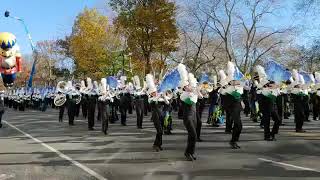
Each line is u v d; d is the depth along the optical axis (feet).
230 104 39.93
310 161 32.63
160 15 108.47
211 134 50.65
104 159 35.27
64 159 35.60
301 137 46.50
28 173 30.19
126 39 123.03
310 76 63.77
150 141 46.34
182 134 51.85
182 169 30.53
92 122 60.95
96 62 149.28
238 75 41.06
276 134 49.19
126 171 30.25
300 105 50.88
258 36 147.23
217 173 28.86
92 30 151.33
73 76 169.17
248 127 57.47
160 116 39.88
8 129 64.08
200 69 152.87
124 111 66.49
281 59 148.87
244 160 33.42
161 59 123.24
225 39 129.39
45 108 127.54
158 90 39.73
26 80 253.65
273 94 43.91
